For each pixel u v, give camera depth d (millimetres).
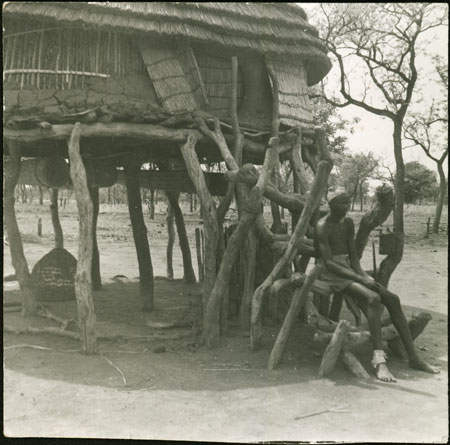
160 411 4289
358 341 5316
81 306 5688
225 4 7086
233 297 7301
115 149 8344
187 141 6582
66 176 8086
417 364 5504
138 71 6758
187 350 6039
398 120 13078
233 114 7059
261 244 7156
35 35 6453
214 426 4020
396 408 4430
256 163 9844
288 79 7723
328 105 14875
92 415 4180
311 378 5160
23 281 7332
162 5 6605
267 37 7215
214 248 6512
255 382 5023
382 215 6074
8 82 6379
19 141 6945
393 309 5551
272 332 6715
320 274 5715
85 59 6555
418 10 11820
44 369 5195
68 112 6324
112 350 5926
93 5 6195
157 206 36219
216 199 15438
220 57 7355
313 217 6602
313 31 7867
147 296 8172
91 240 5816
